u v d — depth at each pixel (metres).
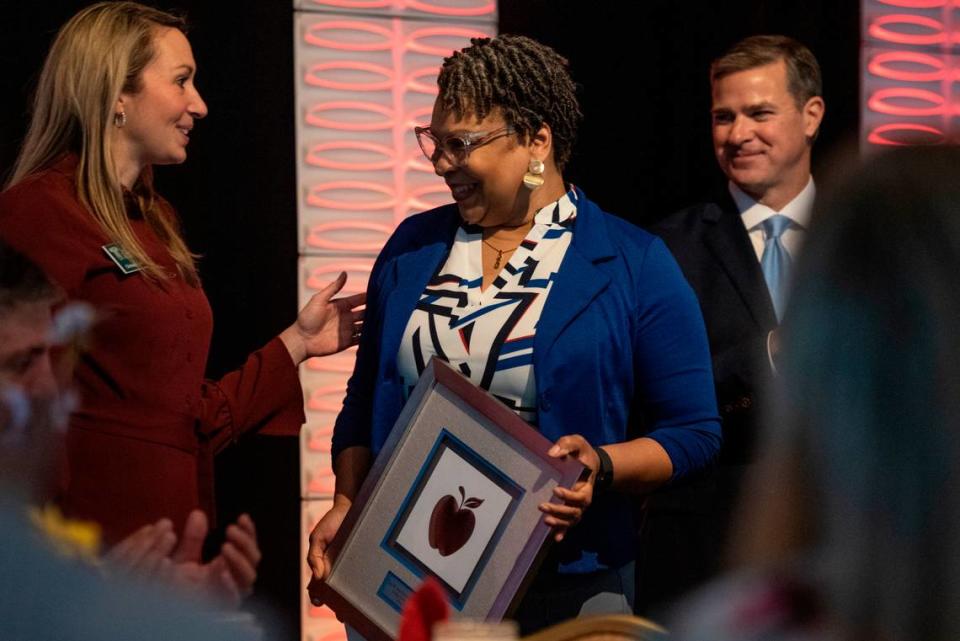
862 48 6.47
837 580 1.13
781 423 1.17
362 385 4.06
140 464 4.00
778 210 4.88
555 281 3.70
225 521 5.98
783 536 1.17
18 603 1.39
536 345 3.63
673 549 4.52
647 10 6.28
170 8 5.89
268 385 4.47
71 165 4.11
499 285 3.73
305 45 6.04
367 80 6.12
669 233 4.82
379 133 6.13
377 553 3.64
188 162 5.95
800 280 1.17
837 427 1.12
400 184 6.16
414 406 3.65
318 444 6.00
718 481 4.50
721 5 6.28
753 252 4.74
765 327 4.59
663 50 6.29
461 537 3.54
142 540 2.15
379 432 3.80
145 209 4.32
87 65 4.11
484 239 3.83
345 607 3.66
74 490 3.92
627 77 6.28
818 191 1.24
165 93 4.18
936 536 1.09
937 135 1.22
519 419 3.50
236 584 2.27
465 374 3.68
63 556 1.44
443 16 6.20
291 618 5.97
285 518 6.00
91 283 4.00
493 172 3.71
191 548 2.24
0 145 5.46
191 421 4.18
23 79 5.57
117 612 1.42
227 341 6.00
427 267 3.85
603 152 6.28
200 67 5.95
